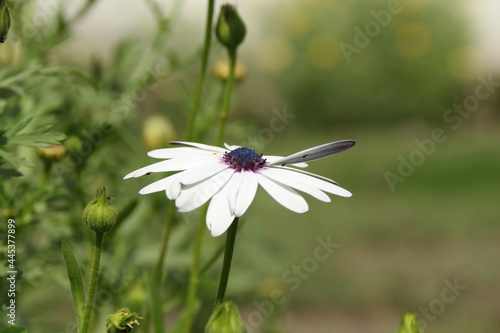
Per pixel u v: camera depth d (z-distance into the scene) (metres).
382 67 3.26
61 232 0.64
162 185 0.50
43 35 0.67
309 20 3.23
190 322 0.59
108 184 0.70
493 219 1.85
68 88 0.68
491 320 1.27
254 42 3.16
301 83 3.18
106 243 0.66
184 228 0.75
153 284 0.56
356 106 3.23
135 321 0.51
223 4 0.60
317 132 3.05
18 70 0.65
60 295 0.75
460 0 3.38
